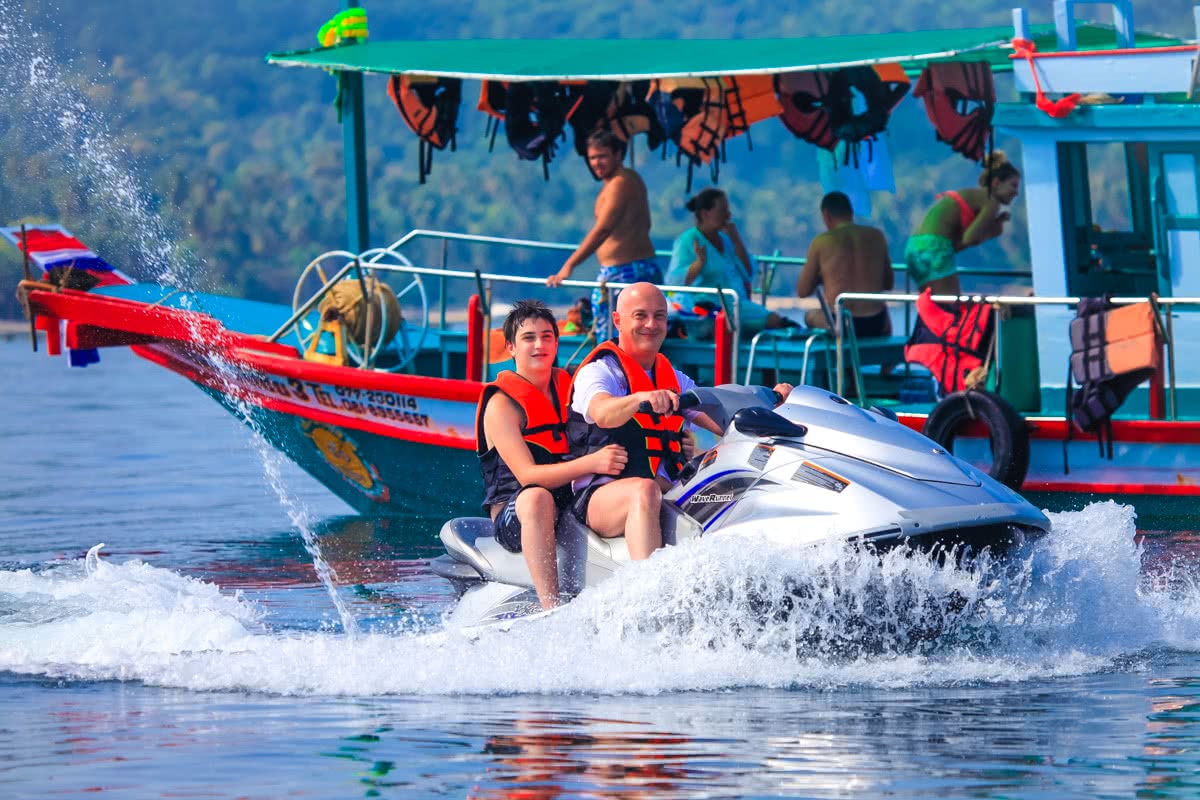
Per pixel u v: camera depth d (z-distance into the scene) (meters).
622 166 30.80
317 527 28.83
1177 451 26.20
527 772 11.59
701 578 15.43
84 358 30.91
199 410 58.44
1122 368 25.77
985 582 15.66
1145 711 13.38
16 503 32.56
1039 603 16.23
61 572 21.42
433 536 27.44
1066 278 27.97
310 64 33.47
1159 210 27.23
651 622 15.66
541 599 16.66
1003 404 26.62
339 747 12.48
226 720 13.54
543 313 17.33
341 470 31.70
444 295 36.06
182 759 12.18
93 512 31.00
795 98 31.70
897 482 15.67
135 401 63.47
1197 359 26.83
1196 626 17.39
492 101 33.19
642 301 17.11
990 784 11.12
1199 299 25.58
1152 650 16.20
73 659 16.19
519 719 13.38
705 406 17.28
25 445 45.19
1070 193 28.34
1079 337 26.39
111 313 30.45
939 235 32.25
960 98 31.33
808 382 30.06
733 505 16.22
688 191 31.89
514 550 17.41
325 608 19.61
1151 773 11.35
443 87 33.69
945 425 27.34
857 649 15.62
